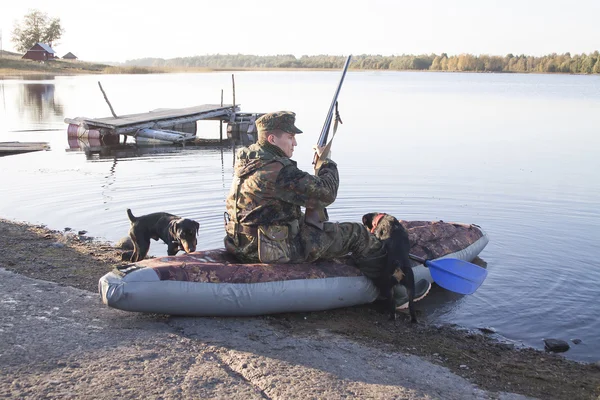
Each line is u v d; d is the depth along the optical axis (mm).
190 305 4469
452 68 147625
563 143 16125
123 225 8008
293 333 4480
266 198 4730
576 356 4734
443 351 4492
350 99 34719
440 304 5707
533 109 28016
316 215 4961
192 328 4348
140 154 15070
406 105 30125
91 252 6578
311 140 16438
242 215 4844
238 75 97812
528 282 6219
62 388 3314
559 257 6914
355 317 5102
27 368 3496
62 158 14133
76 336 3973
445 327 5156
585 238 7566
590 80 80688
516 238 7562
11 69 84188
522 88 53031
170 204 9102
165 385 3428
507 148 15078
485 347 4734
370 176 11164
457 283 5410
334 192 4789
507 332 5152
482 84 63062
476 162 12867
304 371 3734
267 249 4777
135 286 4309
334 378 3674
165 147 16828
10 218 8305
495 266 6641
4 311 4293
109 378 3455
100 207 8938
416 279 5762
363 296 5188
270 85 55656
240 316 4680
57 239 7125
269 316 4816
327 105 29656
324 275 4957
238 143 18141
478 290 6027
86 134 17953
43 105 30719
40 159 13914
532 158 13508
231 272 4633
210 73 114938
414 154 13945
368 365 3949
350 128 19438
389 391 3561
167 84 56875
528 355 4660
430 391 3641
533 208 8969
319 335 4480
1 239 6895
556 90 49125
